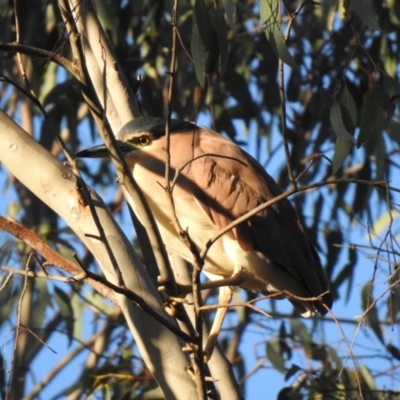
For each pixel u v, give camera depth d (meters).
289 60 6.60
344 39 10.80
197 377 5.37
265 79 11.62
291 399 9.36
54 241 10.56
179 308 5.54
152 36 11.38
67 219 6.39
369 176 10.80
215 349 7.41
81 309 11.84
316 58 11.62
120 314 12.00
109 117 7.95
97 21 7.77
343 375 9.59
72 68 5.37
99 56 7.76
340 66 10.96
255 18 11.73
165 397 6.20
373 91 7.20
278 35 6.64
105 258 6.29
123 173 5.33
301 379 9.79
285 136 5.21
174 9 5.25
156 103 11.45
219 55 6.67
